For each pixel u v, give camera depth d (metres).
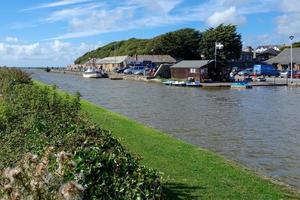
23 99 18.64
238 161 21.02
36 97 18.64
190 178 13.35
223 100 53.28
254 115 38.59
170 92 66.62
